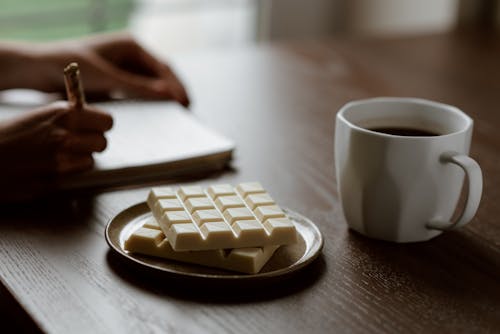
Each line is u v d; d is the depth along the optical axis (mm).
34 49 1033
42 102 1001
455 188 725
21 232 735
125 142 868
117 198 793
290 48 1268
